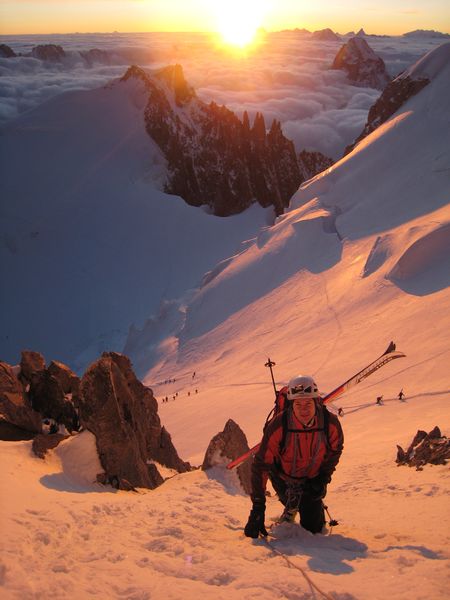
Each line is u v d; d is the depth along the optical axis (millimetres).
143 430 11961
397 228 135500
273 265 144000
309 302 120500
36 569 3902
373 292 105812
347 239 140125
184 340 137875
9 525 4715
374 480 11664
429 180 151750
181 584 3734
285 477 5344
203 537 5082
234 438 8875
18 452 8562
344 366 77688
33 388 10609
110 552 4383
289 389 5129
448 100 177625
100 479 8586
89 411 8906
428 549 4570
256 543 4926
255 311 130750
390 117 197250
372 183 162500
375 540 5246
